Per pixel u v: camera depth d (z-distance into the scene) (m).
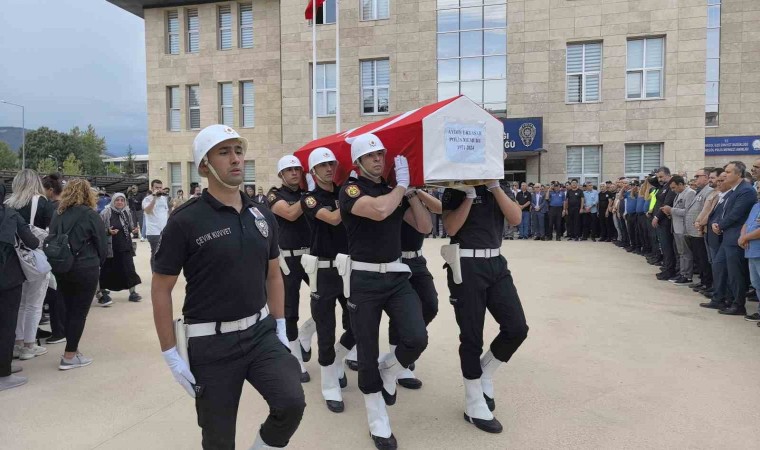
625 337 5.81
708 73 22.20
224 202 2.65
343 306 4.52
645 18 19.38
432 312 4.46
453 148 3.49
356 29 21.89
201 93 25.31
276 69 24.31
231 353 2.57
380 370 3.83
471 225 3.79
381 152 3.54
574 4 19.94
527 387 4.41
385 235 3.57
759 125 21.70
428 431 3.69
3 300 4.55
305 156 5.03
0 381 4.57
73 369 5.07
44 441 3.60
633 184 13.95
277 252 2.92
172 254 2.51
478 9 20.75
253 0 24.44
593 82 20.12
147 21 25.64
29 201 5.91
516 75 20.52
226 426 2.59
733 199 6.73
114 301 8.33
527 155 20.72
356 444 3.52
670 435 3.52
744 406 3.95
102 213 7.45
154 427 3.81
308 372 5.00
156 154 26.05
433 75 21.25
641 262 11.93
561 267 11.16
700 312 6.99
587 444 3.43
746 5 21.67
